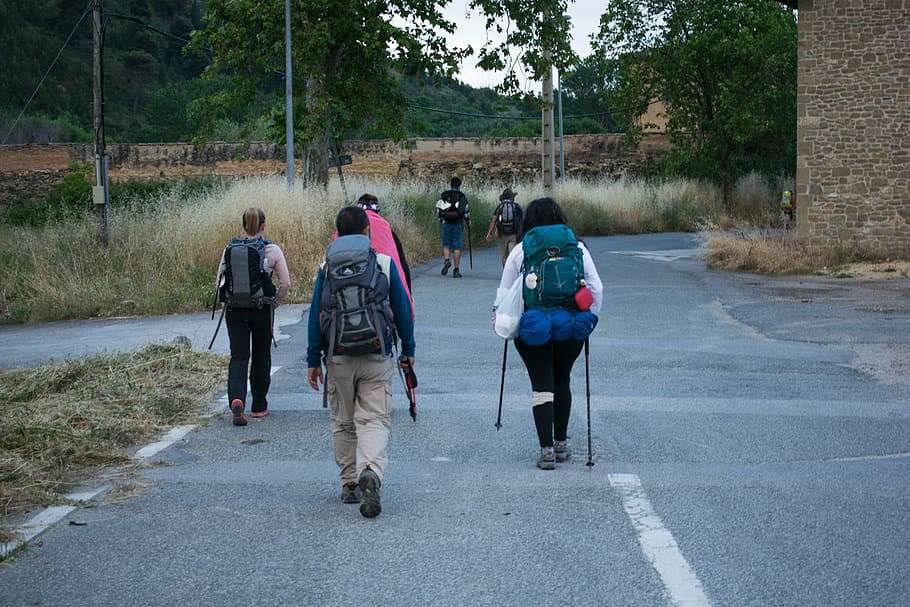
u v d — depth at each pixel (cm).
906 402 832
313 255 1778
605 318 1356
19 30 8862
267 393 895
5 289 1780
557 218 648
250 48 2717
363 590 441
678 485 600
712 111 4372
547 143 3375
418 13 2738
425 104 8569
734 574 452
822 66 2127
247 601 431
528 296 628
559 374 659
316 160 2727
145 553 496
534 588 439
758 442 705
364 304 554
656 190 4006
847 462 649
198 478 638
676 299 1561
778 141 4450
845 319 1308
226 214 1852
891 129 2097
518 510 555
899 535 502
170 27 10369
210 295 1617
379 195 2711
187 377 958
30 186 5134
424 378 966
